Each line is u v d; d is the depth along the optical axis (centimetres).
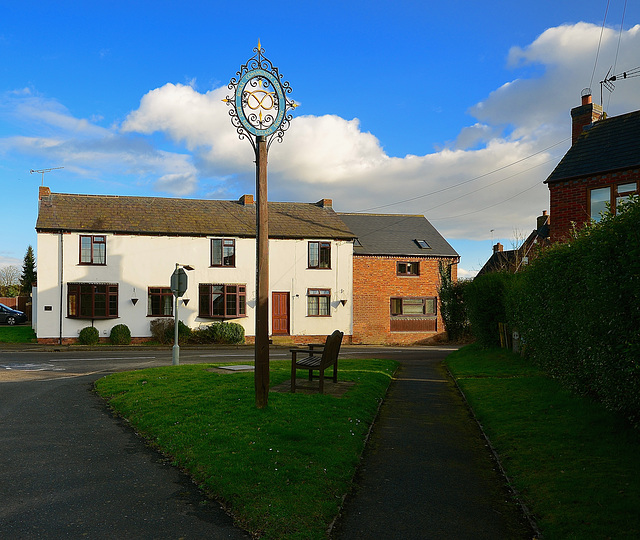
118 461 647
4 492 545
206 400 919
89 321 2902
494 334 2047
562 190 1758
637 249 595
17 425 832
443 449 712
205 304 3116
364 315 3556
